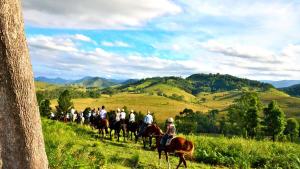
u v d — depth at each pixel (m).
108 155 19.31
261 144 25.48
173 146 17.47
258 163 21.62
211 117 139.50
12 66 5.23
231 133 101.00
